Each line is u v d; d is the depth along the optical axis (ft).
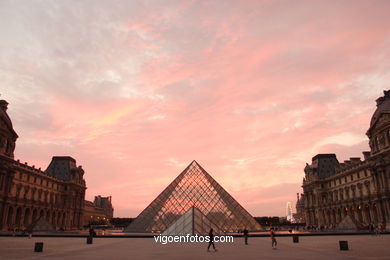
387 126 307.37
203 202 230.89
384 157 314.55
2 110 326.24
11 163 334.44
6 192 324.80
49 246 126.62
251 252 98.58
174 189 242.17
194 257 84.64
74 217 507.71
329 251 100.17
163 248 115.24
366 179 379.14
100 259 80.43
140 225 223.10
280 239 171.12
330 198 478.59
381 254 89.45
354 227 287.48
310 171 530.27
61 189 493.36
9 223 346.95
